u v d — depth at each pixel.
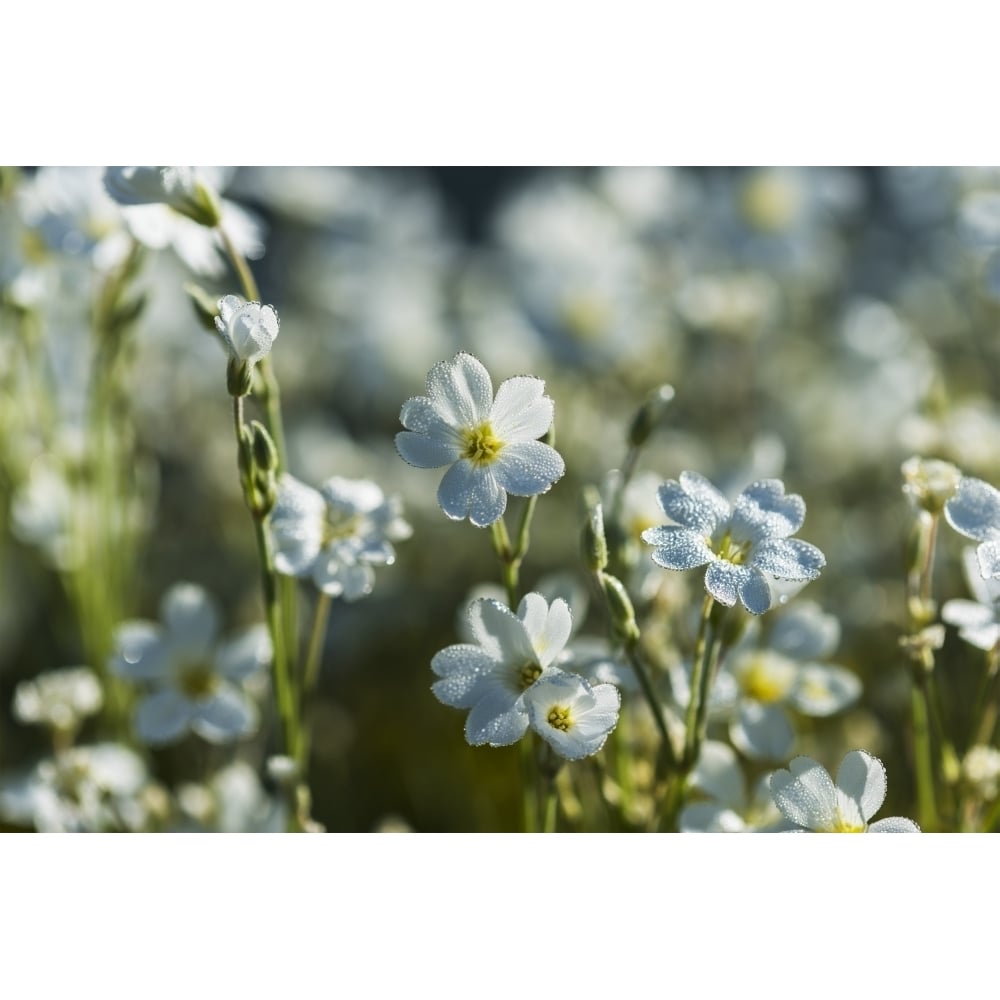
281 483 0.26
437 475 0.48
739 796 0.26
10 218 0.34
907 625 0.27
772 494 0.24
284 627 0.28
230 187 0.56
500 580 0.45
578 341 0.52
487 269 0.60
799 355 0.53
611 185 0.58
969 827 0.26
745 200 0.55
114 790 0.30
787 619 0.28
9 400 0.36
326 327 0.56
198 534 0.48
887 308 0.54
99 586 0.35
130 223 0.28
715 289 0.52
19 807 0.33
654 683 0.27
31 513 0.36
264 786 0.36
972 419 0.34
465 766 0.38
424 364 0.54
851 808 0.24
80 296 0.37
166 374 0.50
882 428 0.48
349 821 0.38
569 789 0.27
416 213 0.61
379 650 0.43
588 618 0.39
